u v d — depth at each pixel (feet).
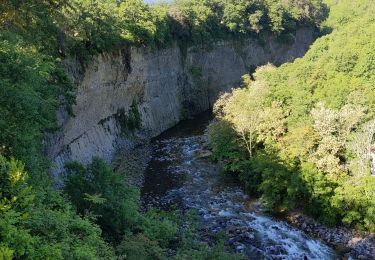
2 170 40.93
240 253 84.23
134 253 70.33
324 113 107.24
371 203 91.97
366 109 107.45
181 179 134.10
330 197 98.02
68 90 110.93
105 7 158.51
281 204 107.34
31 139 63.05
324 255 88.22
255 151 130.21
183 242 85.40
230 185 128.16
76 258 46.70
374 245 88.89
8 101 57.36
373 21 150.82
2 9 79.05
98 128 151.12
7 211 37.93
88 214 65.41
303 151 106.52
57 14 105.50
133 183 128.88
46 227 46.60
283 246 90.99
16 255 36.86
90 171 80.02
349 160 103.19
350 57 124.06
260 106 134.62
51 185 69.36
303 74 132.87
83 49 132.87
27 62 62.85
